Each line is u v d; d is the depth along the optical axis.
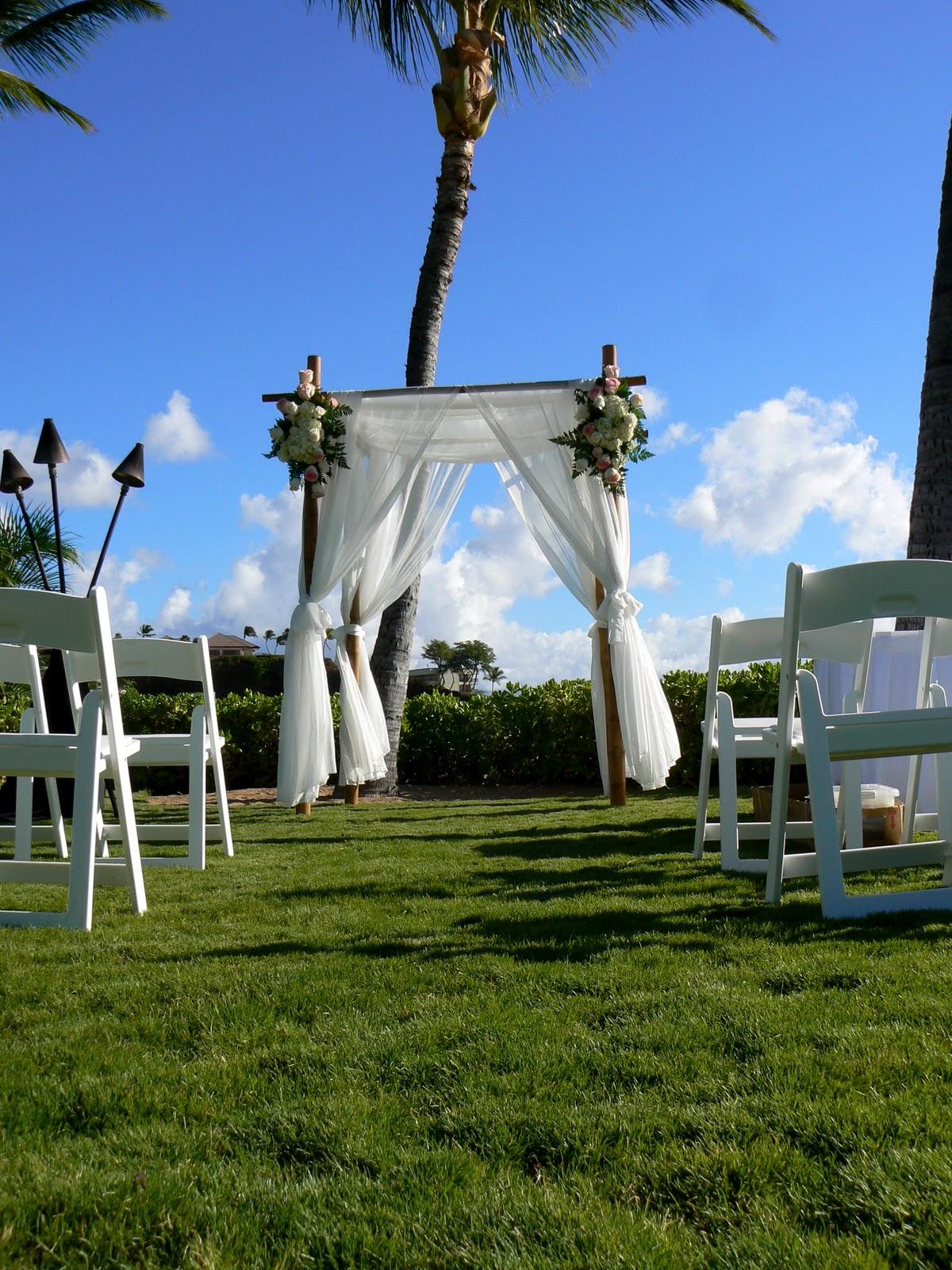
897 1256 1.17
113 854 4.73
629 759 6.74
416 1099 1.63
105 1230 1.26
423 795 8.48
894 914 2.82
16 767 3.04
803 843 4.42
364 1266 1.19
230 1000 2.14
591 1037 1.86
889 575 2.88
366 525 7.00
